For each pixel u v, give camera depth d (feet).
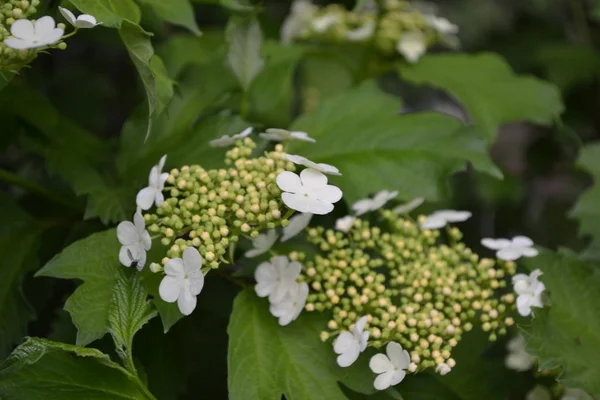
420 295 2.19
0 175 2.33
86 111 2.89
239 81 2.40
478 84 2.58
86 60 3.14
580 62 3.05
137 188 2.30
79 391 2.11
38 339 2.06
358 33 2.60
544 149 3.23
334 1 2.89
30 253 2.31
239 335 2.17
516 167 3.79
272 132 2.22
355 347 2.13
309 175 2.11
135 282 2.13
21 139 2.42
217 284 2.49
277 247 2.26
